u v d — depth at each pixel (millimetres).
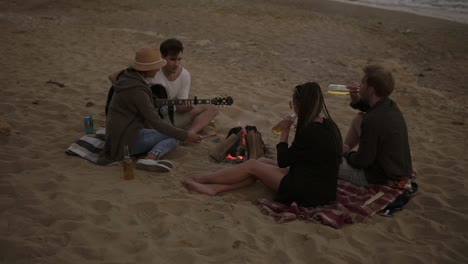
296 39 11438
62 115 5922
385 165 4141
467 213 4223
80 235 3438
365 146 4059
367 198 4141
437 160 5363
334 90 4609
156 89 5168
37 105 6211
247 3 15781
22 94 6574
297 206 3979
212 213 3902
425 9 18172
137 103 4520
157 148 4727
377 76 4016
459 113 7145
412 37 12477
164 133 4559
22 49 9109
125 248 3371
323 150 3918
